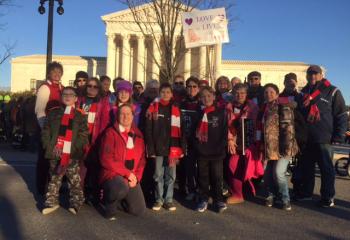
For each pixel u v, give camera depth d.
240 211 6.59
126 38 56.88
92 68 65.38
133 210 6.02
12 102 15.99
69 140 5.98
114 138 5.92
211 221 5.98
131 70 58.75
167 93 6.45
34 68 68.12
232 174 7.06
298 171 7.52
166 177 6.55
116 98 6.62
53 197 6.19
